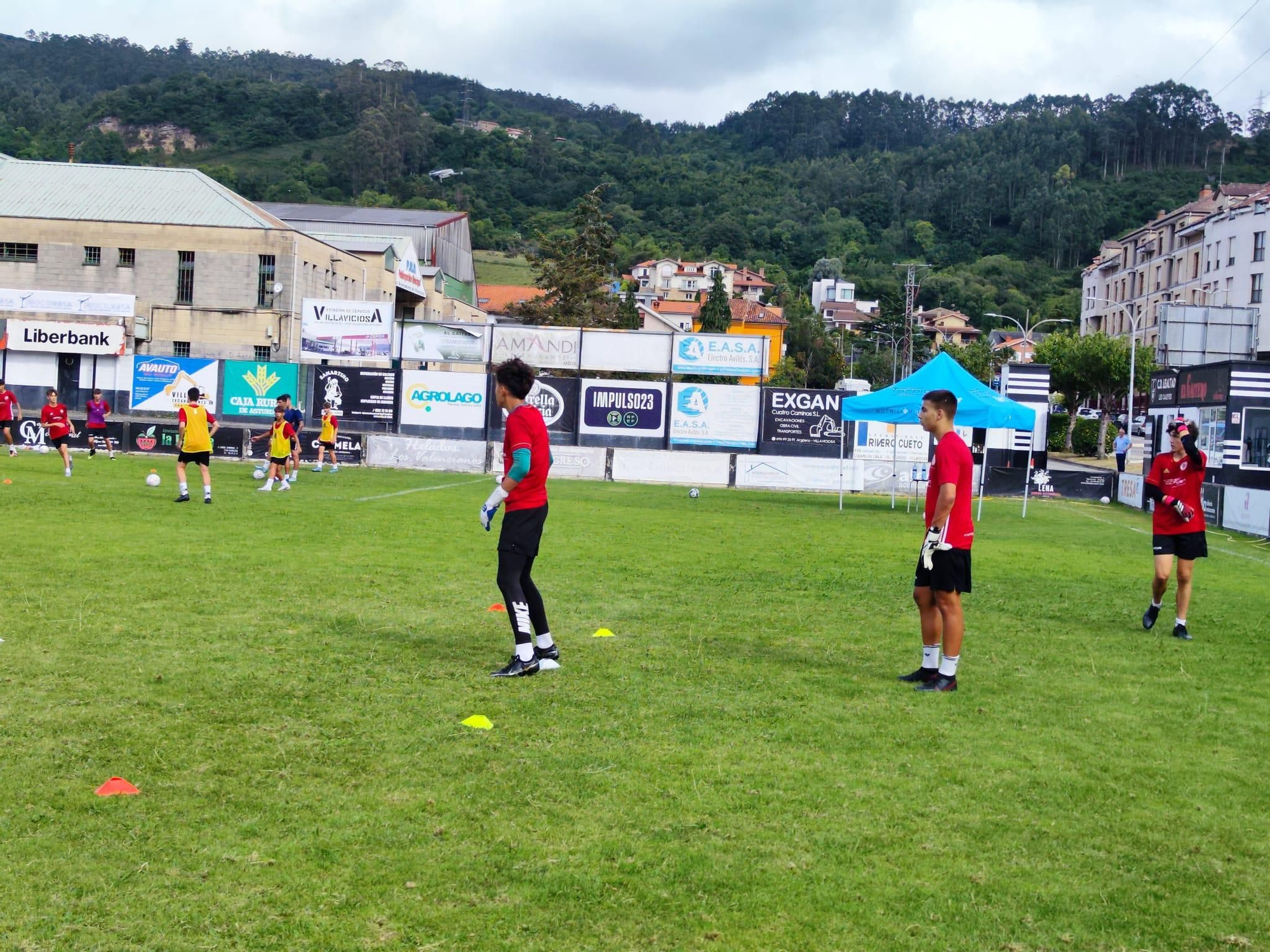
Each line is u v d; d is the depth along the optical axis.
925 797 5.42
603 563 13.42
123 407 37.12
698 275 148.12
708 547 15.81
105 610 9.02
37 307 40.19
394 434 33.78
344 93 169.50
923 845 4.82
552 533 16.56
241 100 165.38
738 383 62.50
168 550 12.65
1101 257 105.75
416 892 4.21
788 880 4.42
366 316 36.31
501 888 4.27
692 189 185.25
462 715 6.51
